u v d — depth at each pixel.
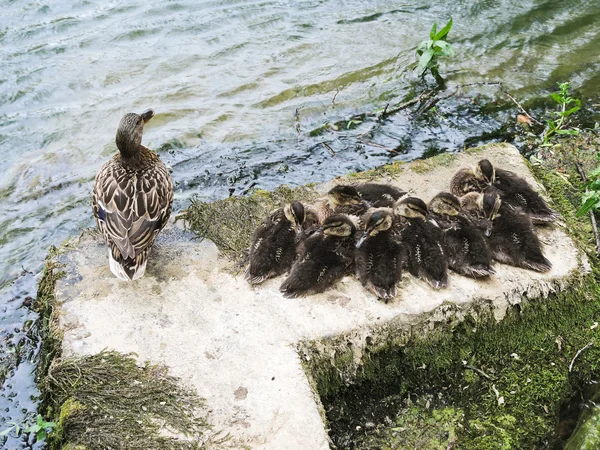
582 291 2.63
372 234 2.62
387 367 2.53
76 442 2.31
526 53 3.74
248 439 2.30
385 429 2.44
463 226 2.66
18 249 2.98
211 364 2.42
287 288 2.55
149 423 2.32
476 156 3.03
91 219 3.08
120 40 3.84
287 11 4.07
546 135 3.28
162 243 2.71
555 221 2.77
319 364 2.47
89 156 3.29
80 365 2.42
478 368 2.55
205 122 3.42
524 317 2.59
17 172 3.23
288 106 3.49
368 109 3.48
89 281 2.60
